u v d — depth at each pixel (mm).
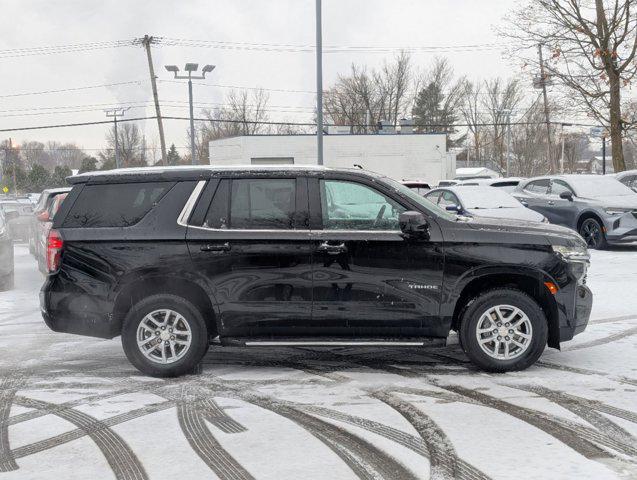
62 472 4023
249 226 6047
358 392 5594
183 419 4965
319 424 4801
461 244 5945
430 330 6008
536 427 4680
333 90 83875
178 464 4113
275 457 4195
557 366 6309
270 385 5848
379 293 5941
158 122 44375
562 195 16547
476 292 6203
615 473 3873
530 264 5953
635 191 17453
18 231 25891
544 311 6238
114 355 7078
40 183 96250
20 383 6027
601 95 26797
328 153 48188
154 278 6086
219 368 6477
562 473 3881
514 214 13297
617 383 5746
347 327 5992
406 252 5938
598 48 26141
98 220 6172
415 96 86625
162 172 6227
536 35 27219
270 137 47469
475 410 5066
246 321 6020
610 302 9578
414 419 4879
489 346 6168
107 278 6062
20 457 4285
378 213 6059
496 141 85938
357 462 4094
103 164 86625
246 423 4852
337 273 5938
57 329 6203
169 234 6047
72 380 6102
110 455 4285
